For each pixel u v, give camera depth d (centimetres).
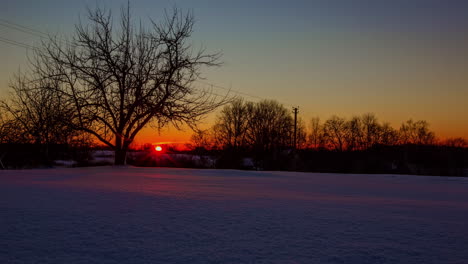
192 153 5134
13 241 499
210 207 804
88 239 516
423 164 5775
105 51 2530
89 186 1209
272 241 528
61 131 2580
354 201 994
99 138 2608
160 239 525
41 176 1675
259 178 1959
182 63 2594
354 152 6091
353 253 478
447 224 674
